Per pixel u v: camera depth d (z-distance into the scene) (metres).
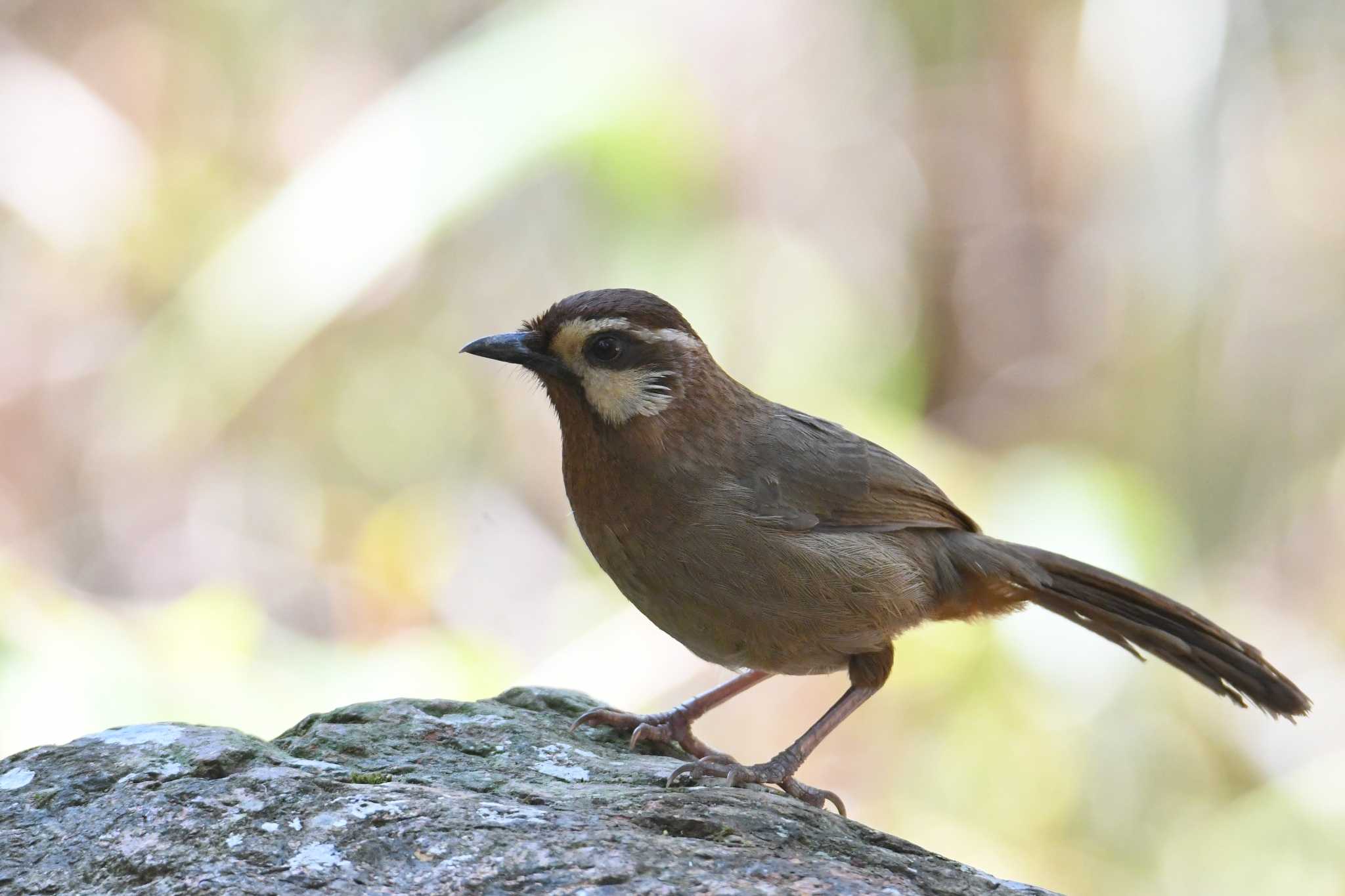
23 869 5.50
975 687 12.82
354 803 5.71
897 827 12.95
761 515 7.49
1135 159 15.57
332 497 16.27
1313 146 15.19
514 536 15.93
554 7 13.41
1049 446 15.69
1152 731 13.01
